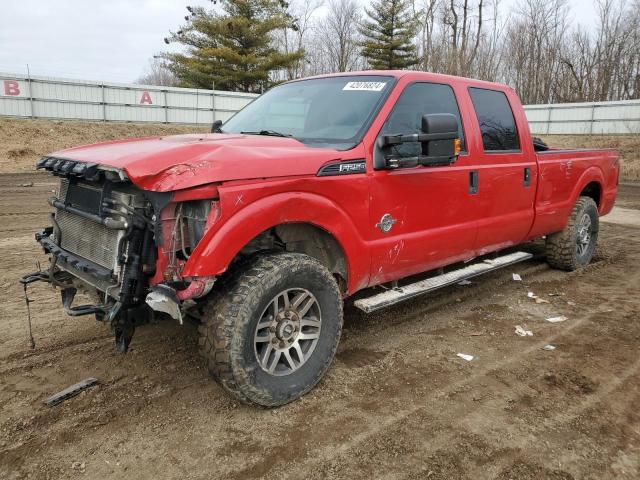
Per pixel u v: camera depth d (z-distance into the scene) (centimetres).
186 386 351
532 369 386
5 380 354
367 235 372
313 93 441
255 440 296
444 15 4647
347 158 352
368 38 4241
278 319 322
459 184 442
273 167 310
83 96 2570
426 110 426
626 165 2305
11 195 1176
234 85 3669
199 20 3597
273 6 3747
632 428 315
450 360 398
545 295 559
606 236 901
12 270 596
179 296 285
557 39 4519
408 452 288
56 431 300
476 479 268
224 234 286
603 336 450
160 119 2795
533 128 3147
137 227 291
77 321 453
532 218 544
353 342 427
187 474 268
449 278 457
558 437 304
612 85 4312
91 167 301
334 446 291
